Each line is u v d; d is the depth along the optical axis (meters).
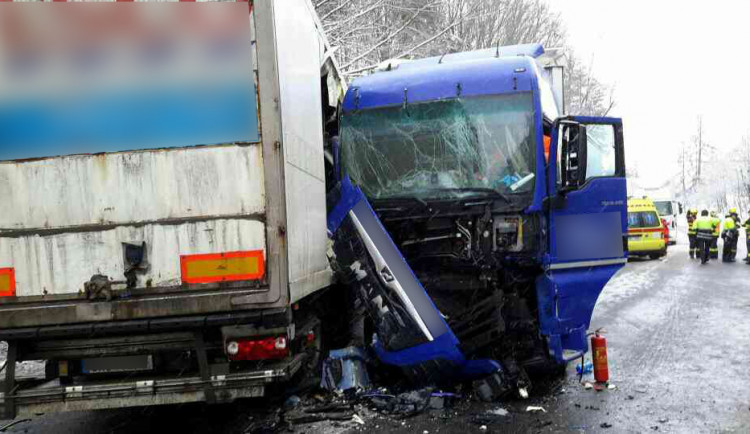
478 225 6.20
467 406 5.39
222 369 4.42
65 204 4.30
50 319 4.28
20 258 4.33
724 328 8.60
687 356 7.04
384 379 6.14
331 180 6.93
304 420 5.09
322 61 7.12
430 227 6.38
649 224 21.33
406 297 5.52
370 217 5.64
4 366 4.83
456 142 6.47
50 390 4.34
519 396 5.60
